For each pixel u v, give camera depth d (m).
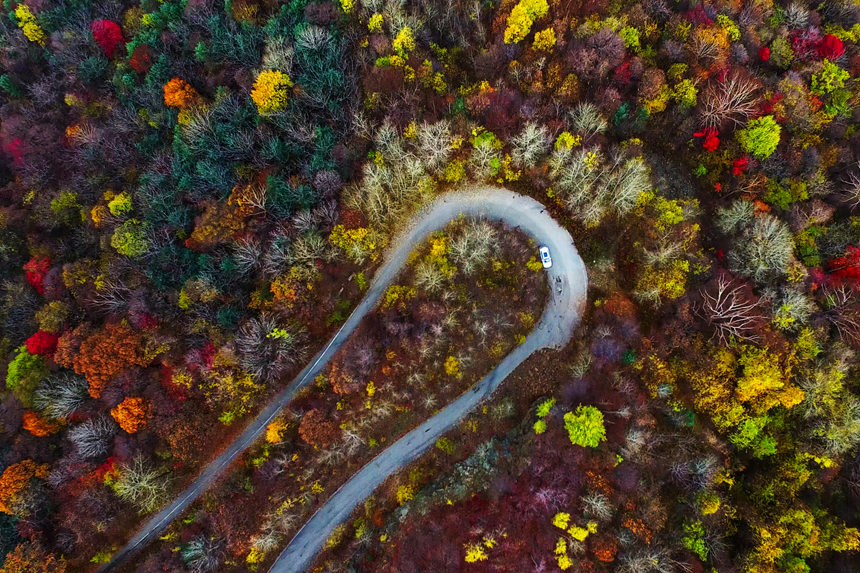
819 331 45.53
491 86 55.06
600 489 45.56
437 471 53.41
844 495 45.66
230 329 51.47
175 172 54.38
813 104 52.53
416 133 53.44
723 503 45.44
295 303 52.03
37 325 54.09
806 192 50.84
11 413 46.97
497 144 55.09
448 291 54.81
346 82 54.38
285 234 51.97
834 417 44.03
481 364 54.84
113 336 48.41
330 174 52.41
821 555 43.94
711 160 53.84
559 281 56.03
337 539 52.41
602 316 52.94
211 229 49.84
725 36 51.81
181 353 50.19
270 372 52.03
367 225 54.59
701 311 48.62
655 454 47.22
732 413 45.44
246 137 52.72
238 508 51.56
